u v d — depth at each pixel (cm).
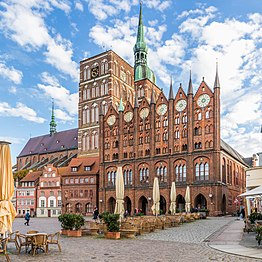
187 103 8000
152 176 8300
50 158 14362
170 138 8125
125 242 2316
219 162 7431
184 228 3656
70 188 10038
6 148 1791
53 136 15262
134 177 8612
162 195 8038
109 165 9175
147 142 8619
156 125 8506
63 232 2816
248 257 1658
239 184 9212
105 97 11131
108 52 11331
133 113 8956
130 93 12125
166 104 8450
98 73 11469
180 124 8081
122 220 3170
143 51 11944
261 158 6388
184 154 7856
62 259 1614
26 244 1783
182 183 7769
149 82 11544
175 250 1917
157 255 1736
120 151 9025
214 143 7488
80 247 2044
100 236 2709
